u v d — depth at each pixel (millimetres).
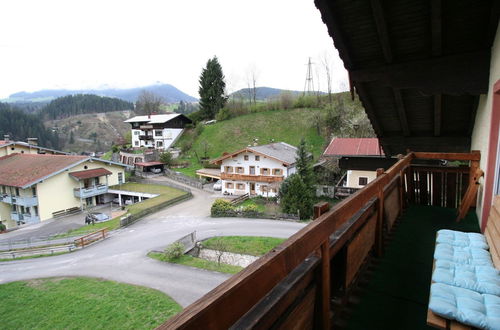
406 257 3396
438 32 3801
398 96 5418
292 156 23812
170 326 711
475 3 3592
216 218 17422
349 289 2656
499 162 3471
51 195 20562
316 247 1580
